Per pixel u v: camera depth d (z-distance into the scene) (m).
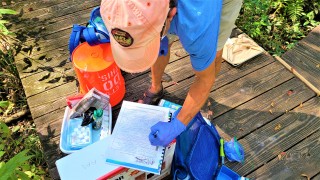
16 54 2.37
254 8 2.81
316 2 3.01
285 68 2.29
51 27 2.56
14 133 2.28
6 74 2.47
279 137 1.95
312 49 2.46
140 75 2.24
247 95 2.14
